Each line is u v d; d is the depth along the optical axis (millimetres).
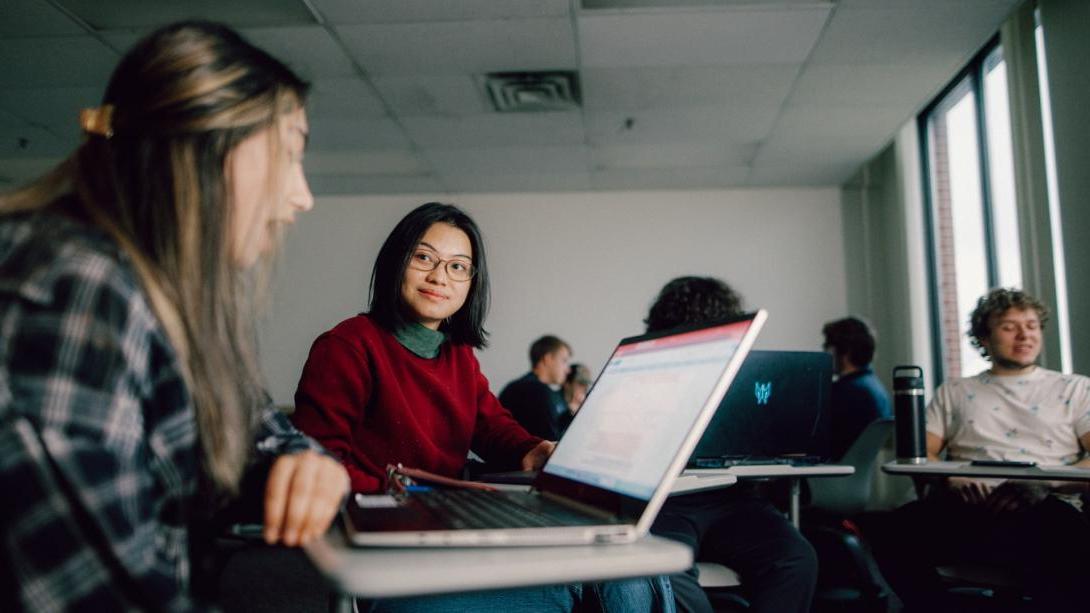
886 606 2576
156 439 640
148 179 679
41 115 4922
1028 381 2590
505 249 6742
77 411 557
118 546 552
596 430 968
